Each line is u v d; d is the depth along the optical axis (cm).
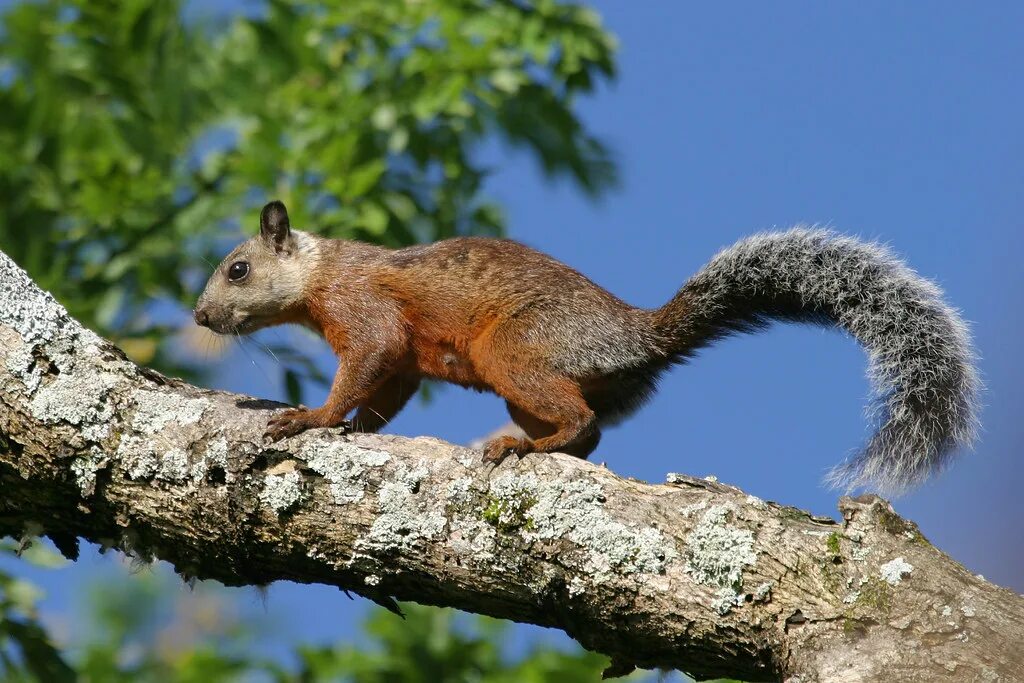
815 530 748
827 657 714
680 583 748
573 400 1126
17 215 1543
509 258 1173
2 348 870
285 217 1247
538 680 1306
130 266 1539
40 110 1569
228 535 831
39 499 865
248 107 1608
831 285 1084
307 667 1338
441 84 1543
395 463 826
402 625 1360
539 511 785
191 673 1344
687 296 1150
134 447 846
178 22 1638
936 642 706
